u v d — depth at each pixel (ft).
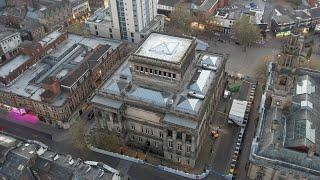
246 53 637.71
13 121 511.40
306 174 362.33
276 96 413.18
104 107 428.56
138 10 608.19
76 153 453.58
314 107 411.75
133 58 429.38
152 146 454.81
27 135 485.97
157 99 420.36
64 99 485.97
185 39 463.01
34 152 372.58
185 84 442.91
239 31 628.69
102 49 570.87
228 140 461.78
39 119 510.58
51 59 570.05
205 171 420.36
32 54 554.87
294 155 367.66
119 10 621.31
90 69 530.27
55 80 484.74
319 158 360.48
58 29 632.38
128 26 635.66
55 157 371.56
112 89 440.86
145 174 422.00
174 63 406.41
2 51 629.51
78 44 603.67
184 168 430.20
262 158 375.25
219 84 490.08
